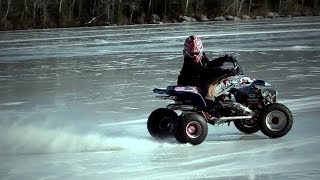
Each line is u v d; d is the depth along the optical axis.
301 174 7.71
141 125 12.01
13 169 8.55
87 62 27.53
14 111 14.42
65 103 15.47
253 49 30.56
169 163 8.61
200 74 10.01
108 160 8.94
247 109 10.12
